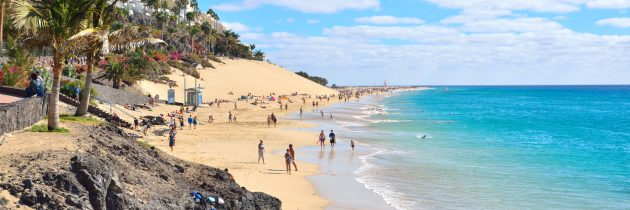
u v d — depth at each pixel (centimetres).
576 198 2712
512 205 2536
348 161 3744
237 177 2919
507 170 3497
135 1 17800
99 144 2019
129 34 2519
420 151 4366
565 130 7256
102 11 2395
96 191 1500
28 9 2094
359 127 6744
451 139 5438
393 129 6531
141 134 4153
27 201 1376
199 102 9369
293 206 2383
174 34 17075
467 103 16888
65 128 2277
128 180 1719
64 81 4444
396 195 2694
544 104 16925
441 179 3128
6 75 3897
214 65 16638
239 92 14350
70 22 2158
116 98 6425
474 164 3712
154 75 11081
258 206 2097
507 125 7800
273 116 6375
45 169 1494
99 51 3098
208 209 1853
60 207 1397
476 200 2619
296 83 18738
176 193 1823
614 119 9800
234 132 5266
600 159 4206
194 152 3650
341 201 2539
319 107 11781
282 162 3581
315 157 3919
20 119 2172
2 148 1733
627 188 2978
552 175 3356
